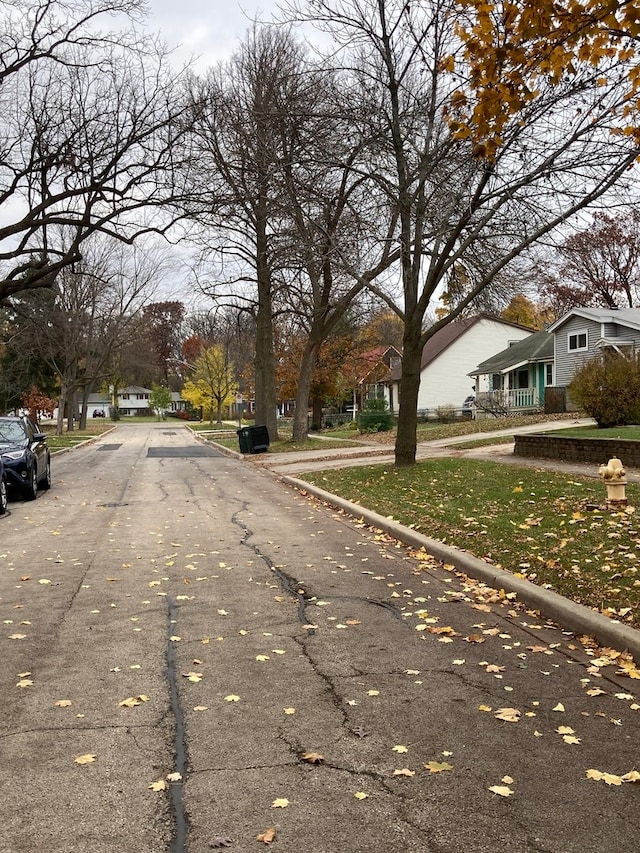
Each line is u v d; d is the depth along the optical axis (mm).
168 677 5227
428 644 5945
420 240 15875
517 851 3156
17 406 66062
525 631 6281
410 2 15125
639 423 22141
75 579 8266
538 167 13000
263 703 4750
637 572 7254
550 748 4102
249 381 85812
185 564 9023
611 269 45062
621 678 5152
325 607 7047
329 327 32062
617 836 3258
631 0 6562
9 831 3316
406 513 11969
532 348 42625
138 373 108750
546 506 11094
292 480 18703
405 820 3389
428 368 52906
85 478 21375
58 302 54438
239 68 23656
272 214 17719
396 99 14875
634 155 10375
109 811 3475
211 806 3514
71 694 4922
